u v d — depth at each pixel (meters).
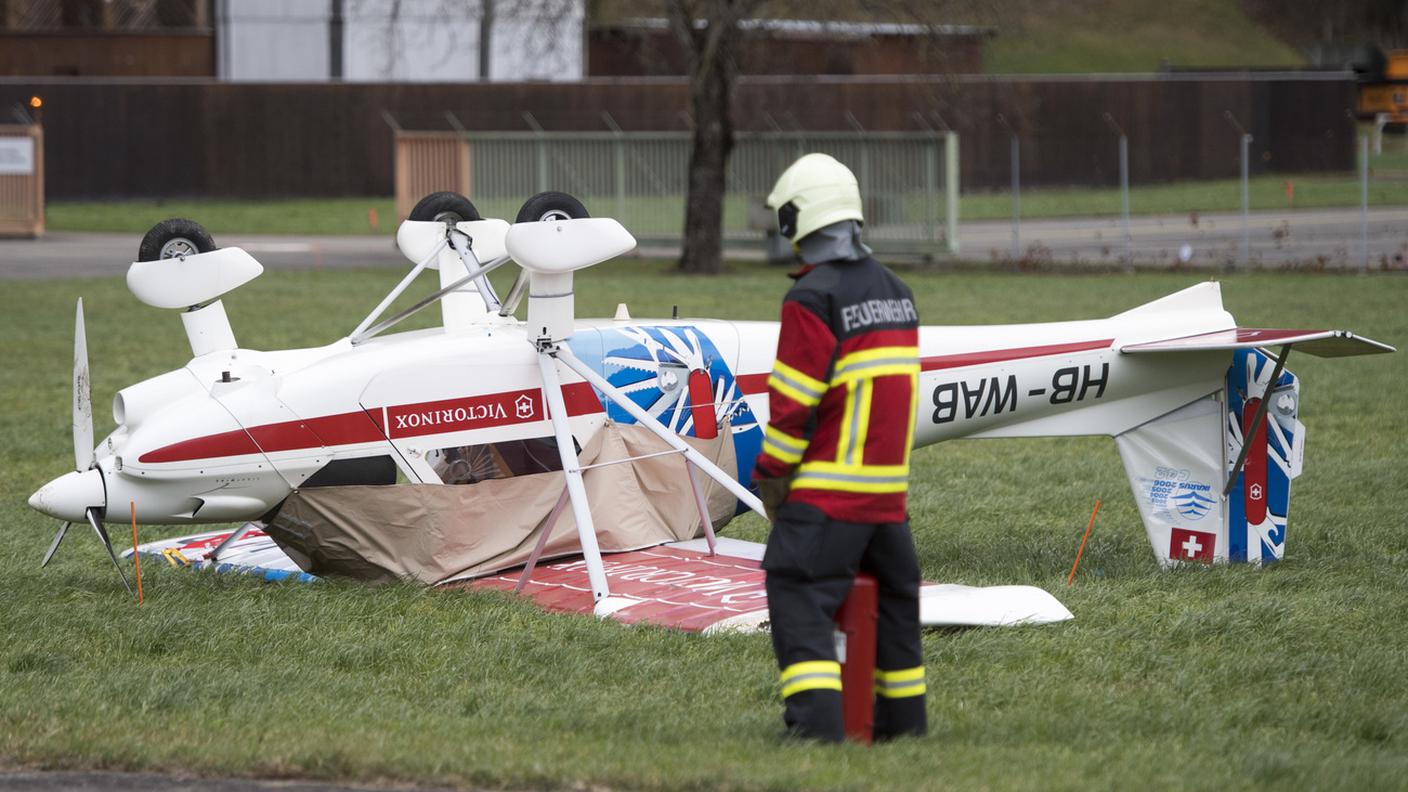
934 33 84.94
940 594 20.84
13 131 107.75
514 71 142.25
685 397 25.16
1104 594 22.67
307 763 14.84
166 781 14.78
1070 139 146.50
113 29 142.25
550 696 17.67
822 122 139.00
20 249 99.31
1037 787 13.87
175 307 23.50
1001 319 62.09
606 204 102.12
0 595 23.19
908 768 14.38
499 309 25.39
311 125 138.50
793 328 14.86
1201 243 99.69
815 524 14.91
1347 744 16.02
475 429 23.78
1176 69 175.88
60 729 16.14
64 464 36.38
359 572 23.55
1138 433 25.62
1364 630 20.70
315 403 23.05
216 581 24.02
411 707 17.30
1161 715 16.83
